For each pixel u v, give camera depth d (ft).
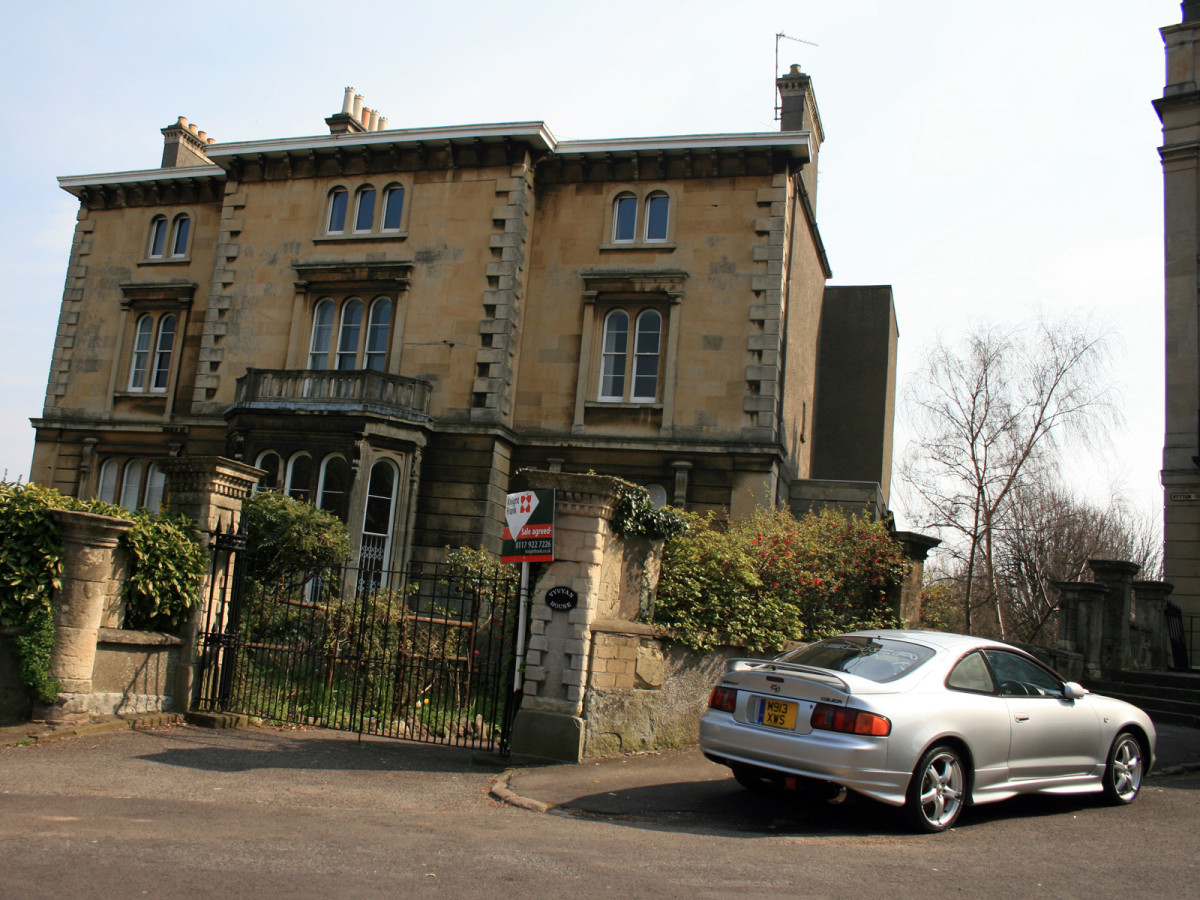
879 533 44.96
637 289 75.00
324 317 79.46
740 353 72.54
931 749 23.75
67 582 32.63
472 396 73.61
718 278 73.82
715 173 75.20
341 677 42.47
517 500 33.65
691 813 25.53
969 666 26.00
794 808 26.43
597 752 32.45
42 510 32.63
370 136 77.97
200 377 80.38
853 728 23.06
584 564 32.76
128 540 35.14
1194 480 66.39
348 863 18.61
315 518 49.65
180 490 39.14
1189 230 69.36
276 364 79.00
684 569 37.01
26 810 21.89
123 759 29.01
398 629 45.19
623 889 17.61
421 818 23.73
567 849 20.61
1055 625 107.34
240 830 21.20
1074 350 81.00
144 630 36.06
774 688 24.86
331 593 47.98
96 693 33.53
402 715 40.42
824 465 93.04
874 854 21.24
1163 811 27.45
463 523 71.56
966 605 79.05
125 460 87.04
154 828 20.93
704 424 72.13
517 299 75.72
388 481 71.10
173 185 88.94
